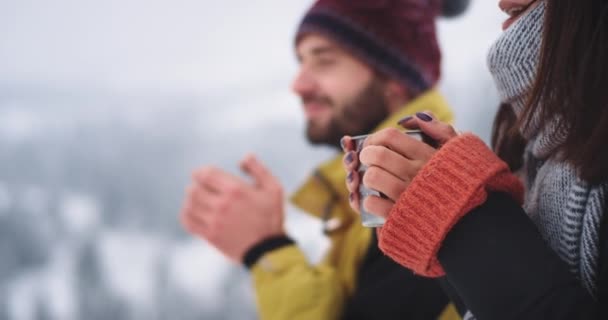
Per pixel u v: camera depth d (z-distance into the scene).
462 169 0.44
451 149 0.45
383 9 1.18
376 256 0.97
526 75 0.50
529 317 0.40
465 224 0.43
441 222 0.44
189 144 3.29
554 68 0.46
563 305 0.40
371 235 0.99
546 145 0.49
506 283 0.41
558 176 0.48
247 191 1.14
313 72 1.21
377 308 0.89
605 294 0.42
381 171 0.46
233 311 2.69
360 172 0.49
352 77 1.19
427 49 1.22
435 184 0.44
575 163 0.44
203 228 1.15
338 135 1.20
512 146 0.60
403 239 0.45
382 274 0.93
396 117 1.17
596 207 0.44
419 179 0.45
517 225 0.43
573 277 0.42
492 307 0.42
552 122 0.47
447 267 0.44
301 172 3.08
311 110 1.22
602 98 0.44
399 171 0.46
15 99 3.38
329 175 1.16
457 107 1.94
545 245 0.43
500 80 0.53
